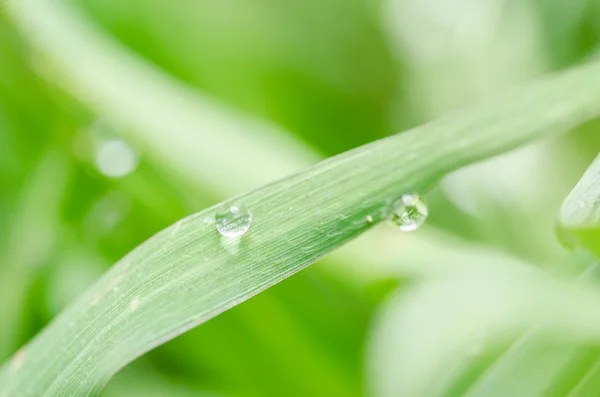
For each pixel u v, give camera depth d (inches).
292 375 5.4
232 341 5.4
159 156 5.6
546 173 6.0
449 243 5.4
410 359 4.5
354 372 5.3
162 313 4.1
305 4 7.7
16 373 4.3
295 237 4.2
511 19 6.9
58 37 5.7
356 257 5.3
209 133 5.6
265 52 7.4
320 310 5.5
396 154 4.3
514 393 4.5
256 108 7.1
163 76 5.9
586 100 4.4
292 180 4.2
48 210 5.5
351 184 4.2
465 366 4.6
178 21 7.2
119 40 6.8
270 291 5.4
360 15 7.6
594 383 4.4
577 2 6.7
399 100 7.4
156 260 4.2
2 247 5.4
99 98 5.6
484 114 4.4
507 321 4.5
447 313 4.6
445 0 7.3
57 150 5.6
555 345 4.5
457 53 7.1
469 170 6.2
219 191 5.5
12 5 5.5
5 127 5.7
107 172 5.6
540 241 5.8
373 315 5.3
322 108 7.3
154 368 5.4
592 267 4.5
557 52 6.7
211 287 4.1
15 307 5.3
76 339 4.2
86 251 5.5
